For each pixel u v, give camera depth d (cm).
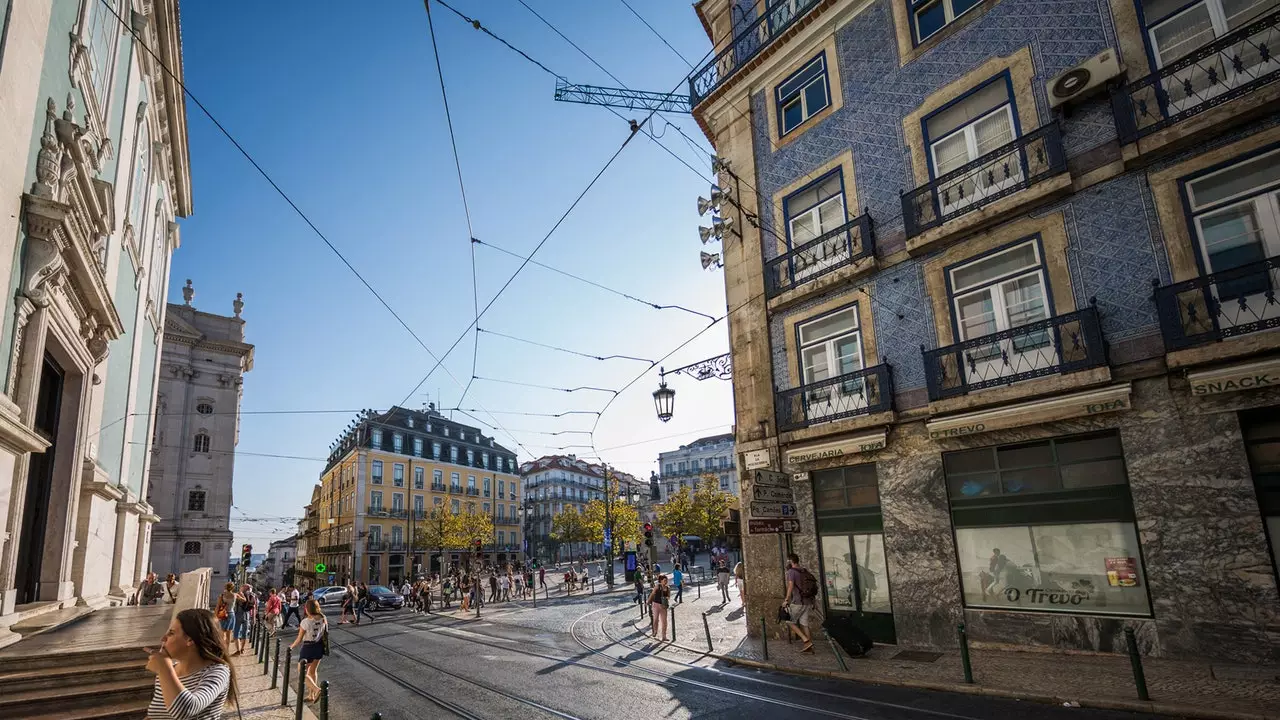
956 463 1095
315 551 7231
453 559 6406
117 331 1180
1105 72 970
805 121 1441
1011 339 1045
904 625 1105
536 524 9125
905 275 1209
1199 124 873
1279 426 805
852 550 1213
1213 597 816
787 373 1384
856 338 1277
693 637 1373
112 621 974
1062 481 974
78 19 958
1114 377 927
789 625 1235
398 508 6081
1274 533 793
